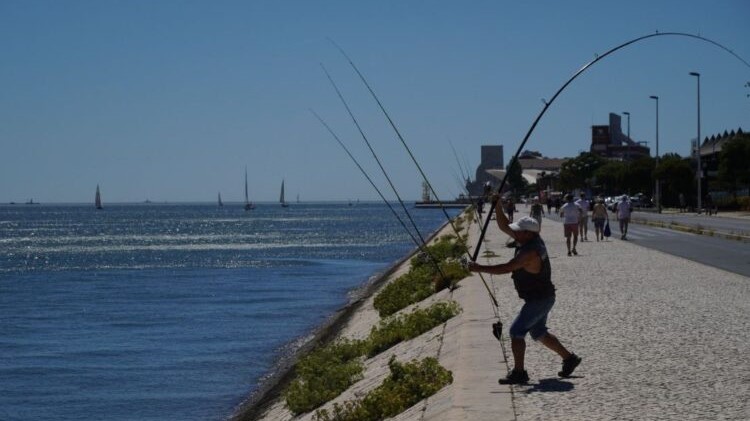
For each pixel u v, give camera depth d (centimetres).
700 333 1316
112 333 3000
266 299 4003
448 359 1194
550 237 4341
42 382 2175
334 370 1509
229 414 1811
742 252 3234
